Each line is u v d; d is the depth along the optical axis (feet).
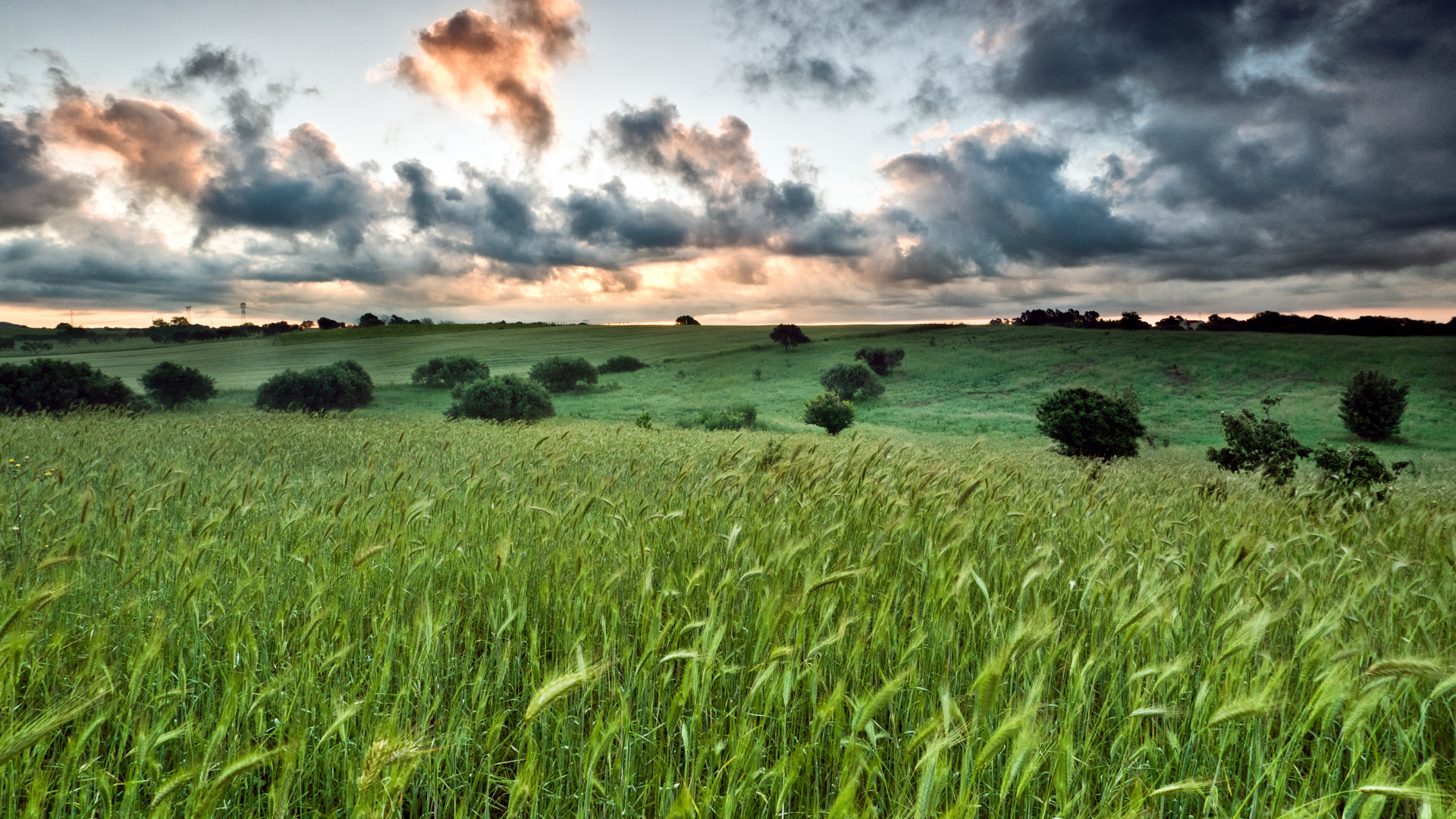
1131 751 9.23
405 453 36.73
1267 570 14.79
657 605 11.31
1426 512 21.50
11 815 7.31
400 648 11.11
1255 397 176.45
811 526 16.94
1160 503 24.14
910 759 8.98
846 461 23.62
